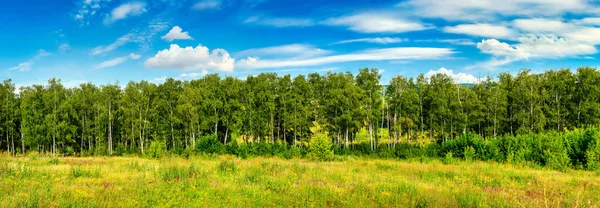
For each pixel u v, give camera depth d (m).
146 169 20.08
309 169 21.59
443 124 61.78
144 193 12.67
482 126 64.94
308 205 11.51
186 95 62.06
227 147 46.22
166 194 12.59
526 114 55.50
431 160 33.88
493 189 15.21
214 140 46.06
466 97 61.47
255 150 45.88
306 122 62.84
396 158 40.75
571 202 12.36
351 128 59.97
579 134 30.73
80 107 64.94
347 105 57.78
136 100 65.19
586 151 26.84
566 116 57.75
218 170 19.62
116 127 73.19
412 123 65.56
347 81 60.44
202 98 63.47
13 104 64.19
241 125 62.31
